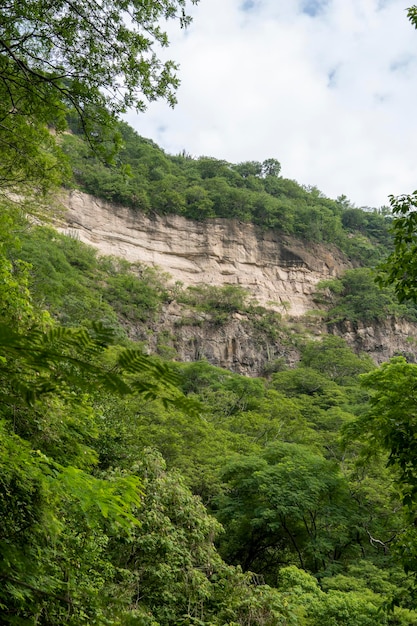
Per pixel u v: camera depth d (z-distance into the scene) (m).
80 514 5.60
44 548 4.52
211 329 83.25
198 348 80.81
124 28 7.48
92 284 71.56
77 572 6.39
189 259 94.88
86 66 7.55
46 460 3.96
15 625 1.64
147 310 78.50
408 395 9.94
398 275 8.20
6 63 7.21
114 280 77.44
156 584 9.94
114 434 14.08
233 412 46.09
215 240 96.88
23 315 5.87
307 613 12.38
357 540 20.28
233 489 22.59
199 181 108.88
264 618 9.91
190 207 98.19
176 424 25.53
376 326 94.81
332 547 19.09
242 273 96.50
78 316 33.66
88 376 1.45
